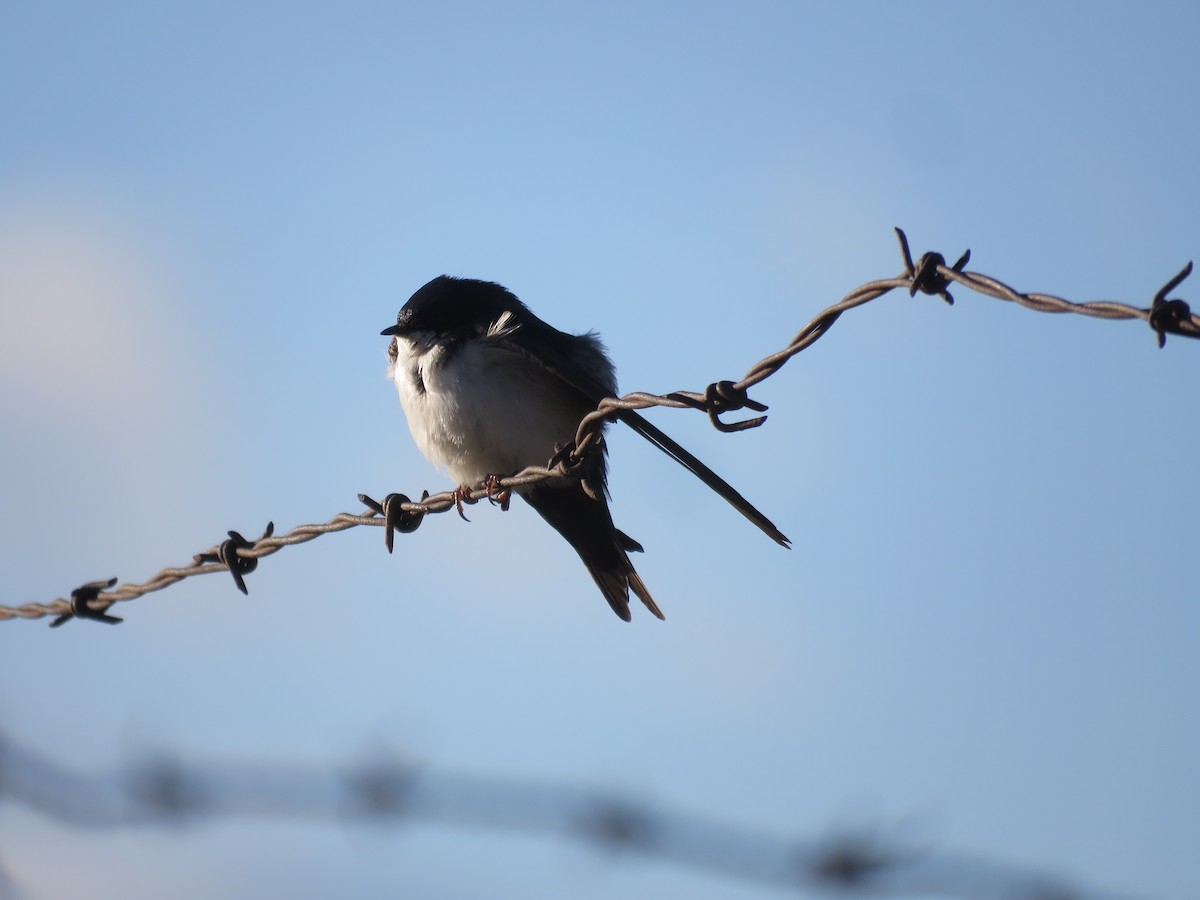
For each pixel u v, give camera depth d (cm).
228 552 987
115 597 1027
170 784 614
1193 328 552
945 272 637
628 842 548
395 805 586
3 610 1063
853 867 514
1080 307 588
